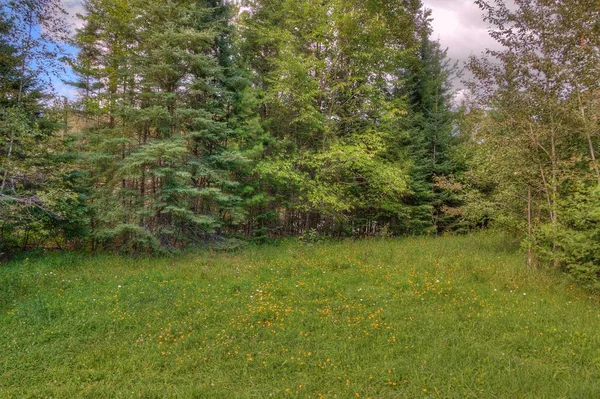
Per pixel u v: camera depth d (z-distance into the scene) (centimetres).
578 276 801
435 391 425
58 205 1009
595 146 945
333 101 1552
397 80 1681
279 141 1405
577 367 480
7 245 1120
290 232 1666
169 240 1209
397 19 1728
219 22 1259
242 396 414
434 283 818
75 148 1196
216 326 602
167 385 438
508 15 982
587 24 885
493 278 881
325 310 669
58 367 476
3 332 561
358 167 1472
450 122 1808
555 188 940
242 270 971
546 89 961
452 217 1803
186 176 1066
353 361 493
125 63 1242
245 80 1314
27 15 954
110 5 1277
